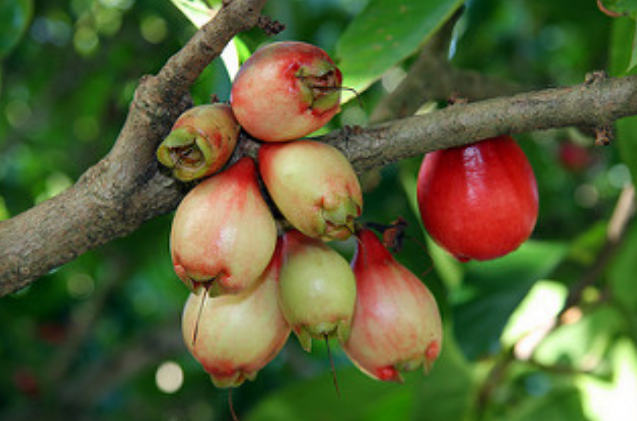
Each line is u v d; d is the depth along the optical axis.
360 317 0.52
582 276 0.85
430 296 0.53
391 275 0.52
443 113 0.52
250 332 0.51
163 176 0.51
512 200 0.54
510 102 0.51
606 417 0.88
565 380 0.89
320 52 0.48
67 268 1.37
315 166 0.47
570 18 1.13
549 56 1.40
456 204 0.54
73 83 1.33
